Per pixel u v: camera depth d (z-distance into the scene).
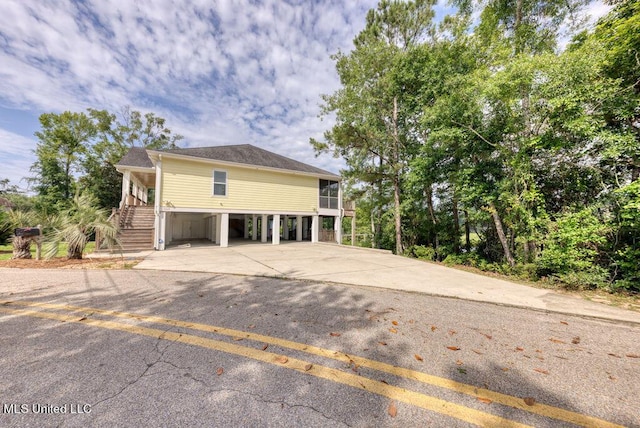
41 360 2.18
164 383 1.92
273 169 13.67
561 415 1.73
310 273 6.07
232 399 1.77
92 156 24.19
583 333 3.17
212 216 15.73
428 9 12.55
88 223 7.27
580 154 6.21
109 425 1.51
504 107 7.02
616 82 5.34
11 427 1.47
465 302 4.30
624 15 5.76
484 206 8.42
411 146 12.79
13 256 7.07
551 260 5.96
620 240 5.59
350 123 12.93
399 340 2.78
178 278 5.32
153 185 18.59
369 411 1.69
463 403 1.80
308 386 1.94
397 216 13.27
